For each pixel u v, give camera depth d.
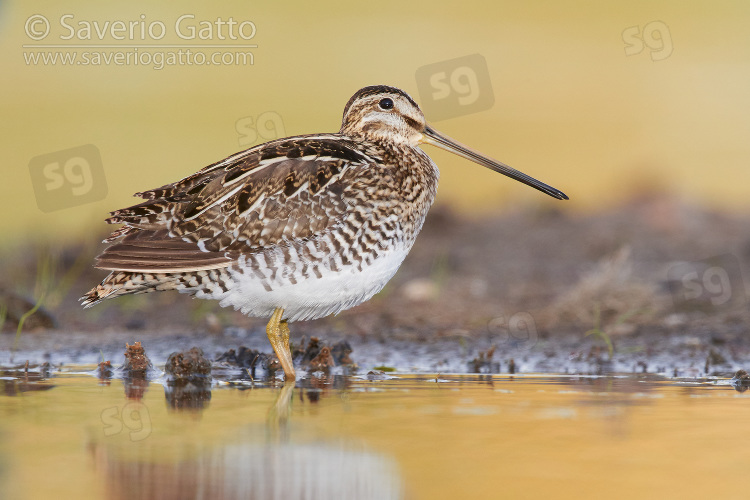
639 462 7.00
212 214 10.06
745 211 20.98
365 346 12.42
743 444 7.47
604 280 14.81
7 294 13.65
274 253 10.07
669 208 20.31
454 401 8.99
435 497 6.27
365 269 10.38
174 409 8.65
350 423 8.09
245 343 12.51
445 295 15.49
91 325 13.77
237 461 7.01
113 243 10.16
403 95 11.61
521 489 6.40
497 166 11.98
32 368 10.92
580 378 10.39
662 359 11.60
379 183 10.45
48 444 7.44
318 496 6.29
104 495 6.26
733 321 13.65
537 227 20.02
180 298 15.32
